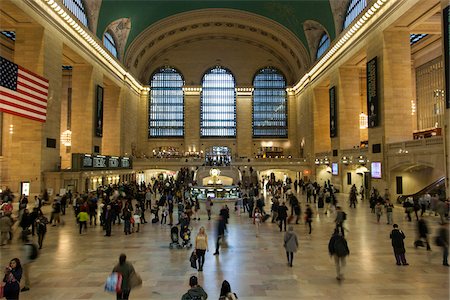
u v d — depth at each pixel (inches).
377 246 446.6
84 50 1119.0
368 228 569.9
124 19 1397.6
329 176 1502.2
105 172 1150.3
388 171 904.9
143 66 1884.8
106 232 518.0
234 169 1448.1
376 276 326.0
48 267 355.3
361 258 389.7
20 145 845.2
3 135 1135.6
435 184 828.6
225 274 334.3
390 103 922.7
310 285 302.8
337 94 1277.1
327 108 1578.5
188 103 1958.7
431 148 711.7
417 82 1365.7
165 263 372.5
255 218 532.1
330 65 1347.2
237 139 1967.3
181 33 1812.3
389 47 930.7
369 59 1010.1
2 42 1111.6
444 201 589.3
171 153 1934.1
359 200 1002.7
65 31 984.9
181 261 380.2
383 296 277.0
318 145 1571.1
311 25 1459.2
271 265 365.4
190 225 611.8
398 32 928.9
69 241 480.1
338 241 320.2
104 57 1298.0
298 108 1900.8
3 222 442.6
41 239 433.1
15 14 796.0
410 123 921.5
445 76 627.8
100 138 1270.9
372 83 985.5
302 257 397.4
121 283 231.9
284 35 1635.1
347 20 1227.2
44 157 863.1
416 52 1348.4
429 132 975.6
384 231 543.8
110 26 1364.4
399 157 845.8
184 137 1950.1
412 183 903.1
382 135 930.1
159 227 597.3
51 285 302.0
